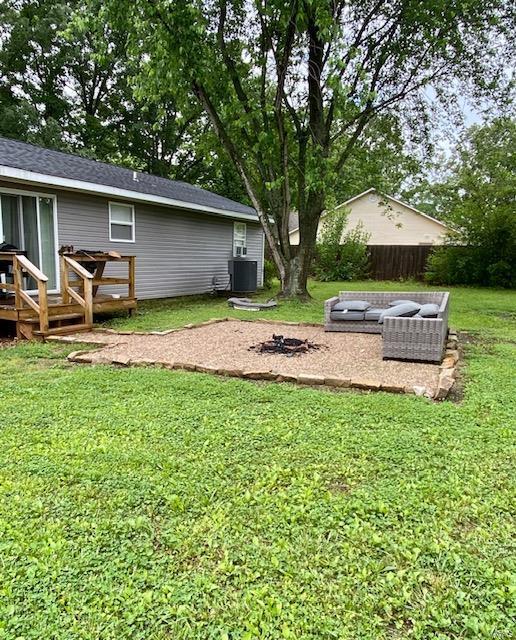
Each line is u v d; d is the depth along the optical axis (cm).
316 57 962
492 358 533
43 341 614
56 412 342
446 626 149
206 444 286
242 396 383
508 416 338
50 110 2123
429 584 168
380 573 173
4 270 696
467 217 1526
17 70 2017
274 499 222
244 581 169
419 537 194
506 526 202
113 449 278
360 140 1239
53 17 1928
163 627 148
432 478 244
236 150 1027
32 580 168
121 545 188
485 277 1520
